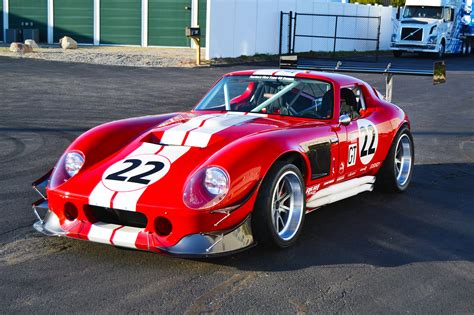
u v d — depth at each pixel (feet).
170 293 12.12
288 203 15.12
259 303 11.78
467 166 25.91
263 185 13.87
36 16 102.58
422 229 16.98
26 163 23.80
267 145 14.05
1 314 11.05
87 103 41.98
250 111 17.35
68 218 14.02
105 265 13.52
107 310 11.30
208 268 13.48
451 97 52.49
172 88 51.70
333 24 102.63
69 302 11.62
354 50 109.81
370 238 16.03
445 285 13.00
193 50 94.89
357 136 17.85
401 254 14.87
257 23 86.22
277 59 84.89
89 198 13.35
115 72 61.67
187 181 13.15
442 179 23.30
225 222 13.16
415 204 19.58
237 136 14.75
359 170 18.48
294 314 11.35
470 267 14.12
